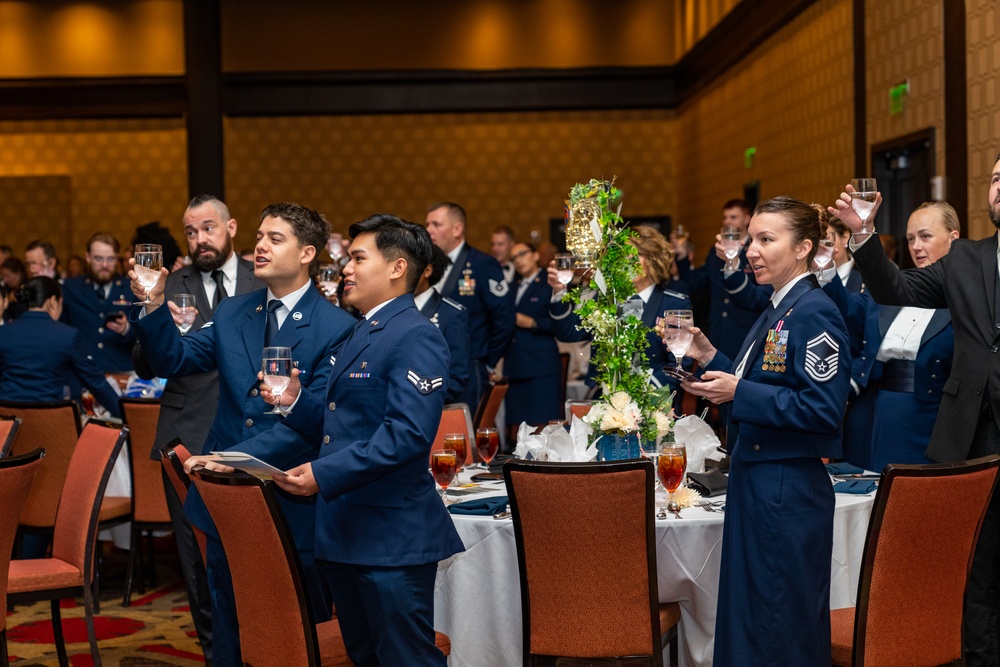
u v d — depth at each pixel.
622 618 2.88
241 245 13.79
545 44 13.55
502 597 3.18
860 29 7.56
